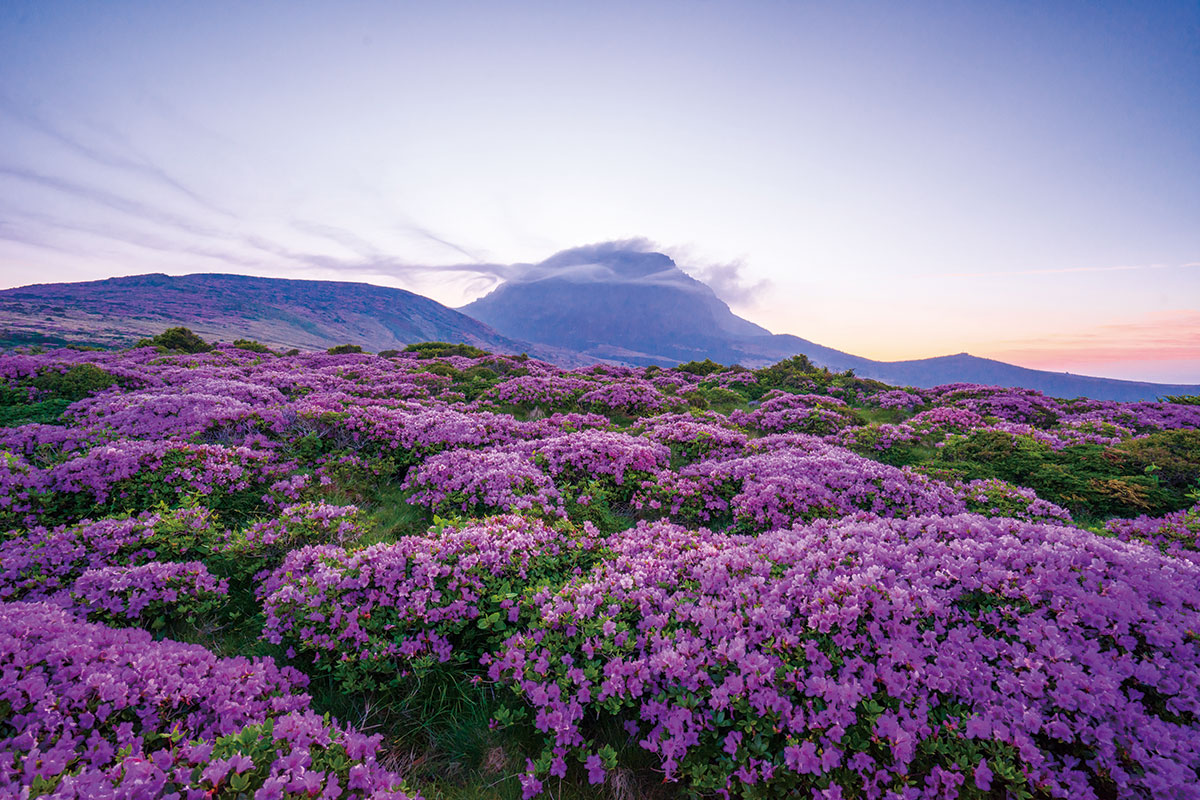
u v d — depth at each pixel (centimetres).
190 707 378
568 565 643
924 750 342
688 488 949
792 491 895
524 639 455
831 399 2155
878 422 2048
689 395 2459
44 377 1677
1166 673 381
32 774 273
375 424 1262
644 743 367
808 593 465
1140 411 2167
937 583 474
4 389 1549
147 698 360
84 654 378
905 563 498
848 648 405
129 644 418
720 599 496
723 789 338
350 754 353
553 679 436
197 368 2223
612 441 1166
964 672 379
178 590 551
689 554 596
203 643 520
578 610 477
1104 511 985
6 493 737
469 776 390
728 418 1967
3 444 1015
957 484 1034
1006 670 389
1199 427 1930
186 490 823
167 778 296
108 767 307
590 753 394
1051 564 471
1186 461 1108
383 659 461
